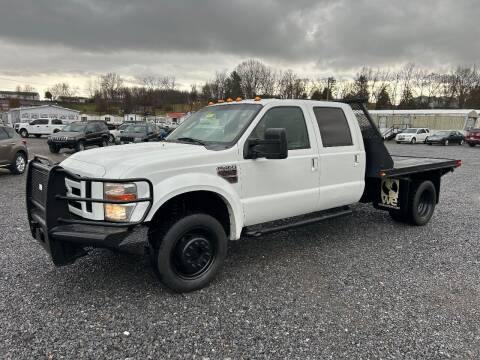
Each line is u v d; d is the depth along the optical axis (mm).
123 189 3480
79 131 21078
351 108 5875
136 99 89750
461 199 9234
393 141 42000
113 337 3139
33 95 119125
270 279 4297
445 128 45500
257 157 4258
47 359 2850
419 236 6031
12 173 12469
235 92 65625
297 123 4867
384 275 4469
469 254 5234
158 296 3842
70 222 3633
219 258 4105
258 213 4426
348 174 5434
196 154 3932
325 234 6031
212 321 3408
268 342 3115
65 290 3926
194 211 3984
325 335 3225
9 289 3928
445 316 3559
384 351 3018
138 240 3523
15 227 6129
